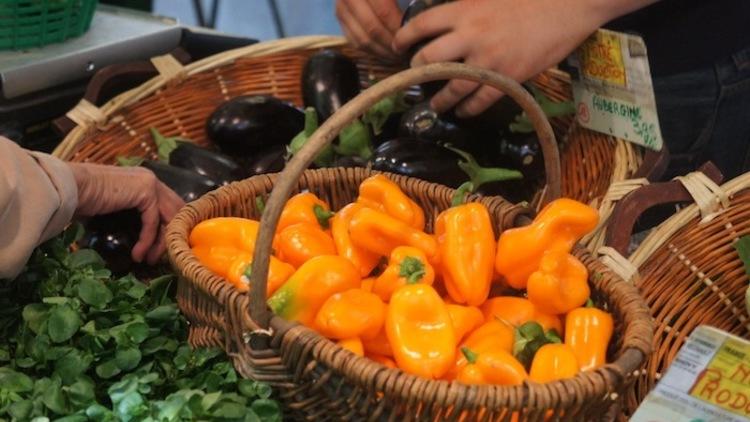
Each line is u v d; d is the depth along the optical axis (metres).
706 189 1.42
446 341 1.13
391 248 1.32
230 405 1.06
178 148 1.85
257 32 3.48
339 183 1.51
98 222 1.58
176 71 1.97
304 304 1.17
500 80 1.21
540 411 1.02
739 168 1.94
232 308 1.12
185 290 1.23
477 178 1.72
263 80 2.08
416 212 1.38
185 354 1.19
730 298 1.44
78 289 1.23
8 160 1.20
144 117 1.93
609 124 1.66
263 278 1.06
